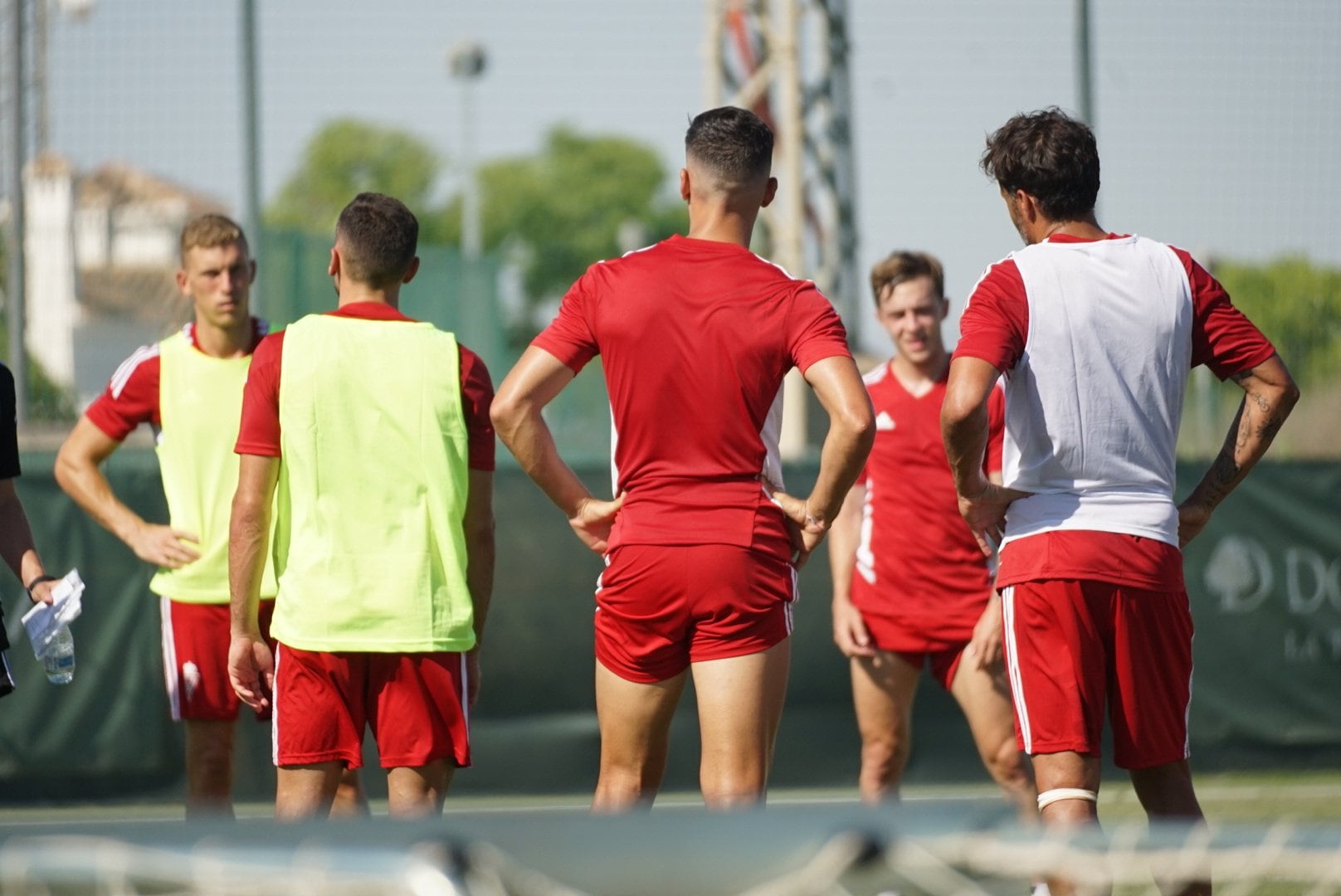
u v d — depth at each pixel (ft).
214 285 49.78
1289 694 79.77
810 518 36.06
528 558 75.36
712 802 35.50
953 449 35.45
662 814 17.20
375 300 40.16
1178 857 18.21
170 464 50.57
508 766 74.64
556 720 75.10
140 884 17.10
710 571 35.22
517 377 36.88
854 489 55.62
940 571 54.24
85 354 82.48
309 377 38.63
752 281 35.73
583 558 75.87
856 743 76.33
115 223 83.97
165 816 69.31
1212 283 36.94
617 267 36.63
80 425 51.55
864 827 16.83
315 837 16.72
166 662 50.34
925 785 77.25
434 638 38.58
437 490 38.91
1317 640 80.18
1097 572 35.14
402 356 39.17
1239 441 37.11
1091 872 17.61
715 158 36.68
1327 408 88.28
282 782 38.91
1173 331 35.78
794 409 101.71
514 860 16.46
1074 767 35.32
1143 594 35.35
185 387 50.60
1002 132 37.60
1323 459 81.10
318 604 38.19
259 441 39.01
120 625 71.82
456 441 39.40
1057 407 35.42
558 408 186.70
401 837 16.52
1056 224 36.91
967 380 34.91
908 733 56.34
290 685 38.65
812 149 118.52
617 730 37.14
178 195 84.43
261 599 47.85
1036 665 35.70
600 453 87.86
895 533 54.60
